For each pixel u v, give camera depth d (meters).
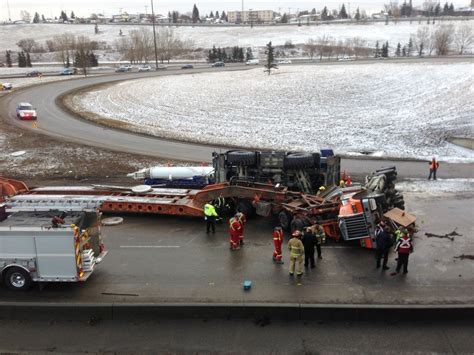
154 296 12.78
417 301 12.28
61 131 40.56
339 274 13.98
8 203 14.93
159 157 31.70
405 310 11.76
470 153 33.56
